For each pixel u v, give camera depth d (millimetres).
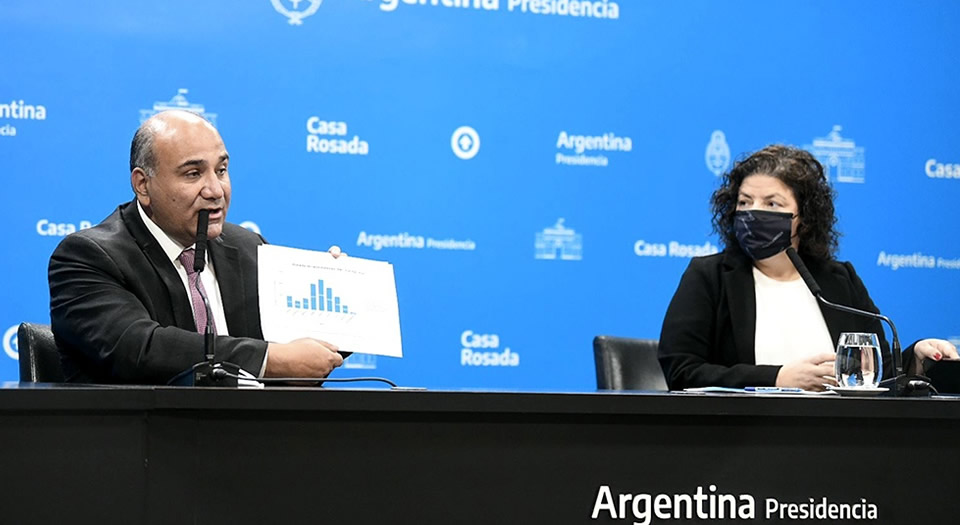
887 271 5191
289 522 2010
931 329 5223
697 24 5051
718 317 3463
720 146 5066
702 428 2178
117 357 2697
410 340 4766
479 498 2080
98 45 4484
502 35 4883
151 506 1956
